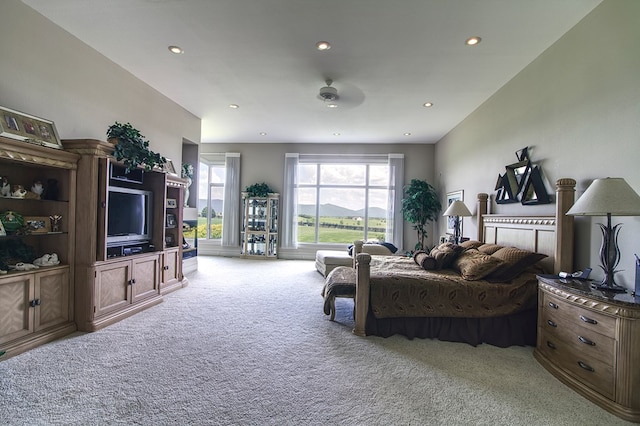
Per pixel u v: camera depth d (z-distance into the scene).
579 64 2.47
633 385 1.65
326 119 5.32
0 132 2.11
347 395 1.84
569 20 2.46
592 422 1.64
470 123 4.80
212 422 1.58
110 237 2.98
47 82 2.68
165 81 3.88
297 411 1.68
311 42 2.91
